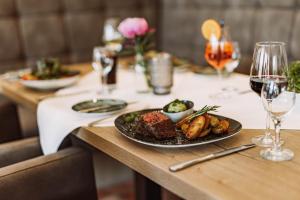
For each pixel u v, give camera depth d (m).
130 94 1.44
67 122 1.17
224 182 0.76
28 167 1.06
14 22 2.39
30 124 1.88
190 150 0.92
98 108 1.23
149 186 1.58
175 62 1.86
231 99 1.30
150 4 2.86
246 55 2.37
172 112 1.05
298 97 1.08
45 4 2.46
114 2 2.70
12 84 1.71
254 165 0.83
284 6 2.12
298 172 0.79
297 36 2.08
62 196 1.13
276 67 0.92
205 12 2.57
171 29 2.84
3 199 1.02
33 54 2.47
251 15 2.31
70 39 2.58
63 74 1.68
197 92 1.42
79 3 2.57
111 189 2.10
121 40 1.91
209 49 1.40
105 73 1.52
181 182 0.79
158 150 0.93
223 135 0.95
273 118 0.87
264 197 0.70
